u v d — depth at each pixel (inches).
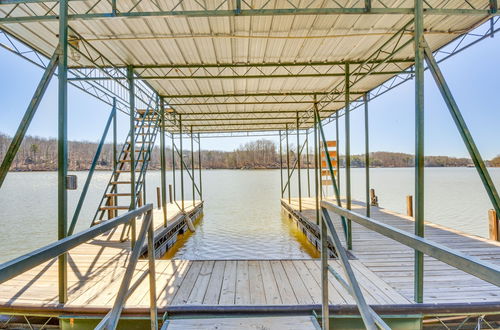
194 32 151.1
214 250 273.1
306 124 460.1
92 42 159.2
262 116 385.4
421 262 103.7
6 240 285.9
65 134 103.3
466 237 198.8
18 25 140.0
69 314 102.2
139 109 303.6
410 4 133.6
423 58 107.3
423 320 105.6
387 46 172.6
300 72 219.8
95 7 128.7
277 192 786.8
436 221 366.6
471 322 107.0
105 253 165.2
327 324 83.2
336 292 111.8
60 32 103.9
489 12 112.3
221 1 125.2
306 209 368.8
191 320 96.2
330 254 199.0
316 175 265.7
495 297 107.6
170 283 122.2
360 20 143.6
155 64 191.6
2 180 90.4
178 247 284.0
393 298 107.1
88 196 645.9
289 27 148.9
